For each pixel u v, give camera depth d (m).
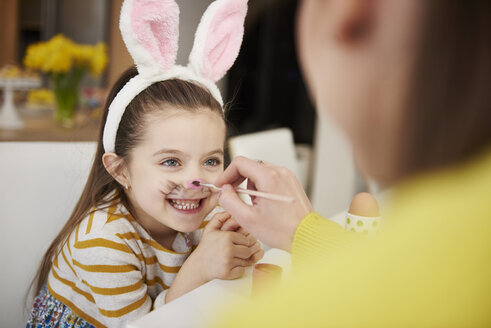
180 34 2.51
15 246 0.93
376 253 0.30
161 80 0.86
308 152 2.57
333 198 2.42
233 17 0.90
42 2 3.50
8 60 3.51
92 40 3.40
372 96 0.27
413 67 0.26
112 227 0.83
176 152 0.83
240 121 2.91
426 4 0.25
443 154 0.27
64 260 0.87
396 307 0.28
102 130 0.91
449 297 0.28
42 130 2.12
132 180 0.86
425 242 0.29
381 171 0.29
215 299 0.69
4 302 0.93
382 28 0.26
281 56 2.81
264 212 0.66
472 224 0.28
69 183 0.96
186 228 0.85
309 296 0.29
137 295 0.82
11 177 0.93
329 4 0.27
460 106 0.26
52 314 0.88
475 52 0.26
